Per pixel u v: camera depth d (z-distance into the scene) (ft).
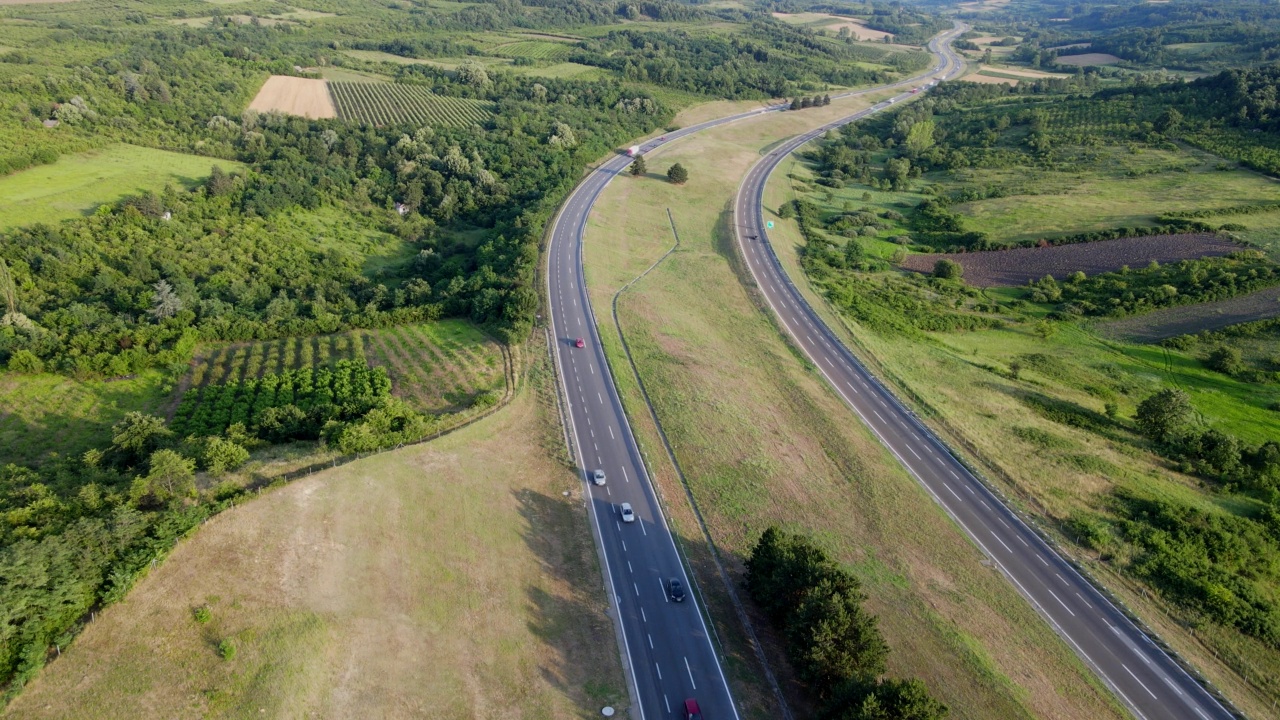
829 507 261.03
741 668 195.83
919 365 369.50
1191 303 416.87
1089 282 460.96
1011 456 293.84
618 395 319.47
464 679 180.24
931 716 156.04
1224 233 482.69
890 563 236.63
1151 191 579.48
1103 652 208.95
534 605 207.82
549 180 584.40
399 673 176.96
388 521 221.25
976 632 212.23
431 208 569.64
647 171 636.07
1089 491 273.54
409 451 253.85
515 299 371.76
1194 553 242.78
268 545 199.00
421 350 351.67
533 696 180.14
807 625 183.62
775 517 254.27
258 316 383.65
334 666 173.27
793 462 284.41
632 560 231.09
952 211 606.14
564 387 321.32
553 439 285.23
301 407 296.30
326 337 365.81
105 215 453.99
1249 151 615.98
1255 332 381.60
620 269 456.04
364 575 200.23
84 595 166.91
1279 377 347.56
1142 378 362.33
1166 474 288.10
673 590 217.36
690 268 465.88
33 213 445.37
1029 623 217.36
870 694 161.48
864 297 453.99
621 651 198.18
